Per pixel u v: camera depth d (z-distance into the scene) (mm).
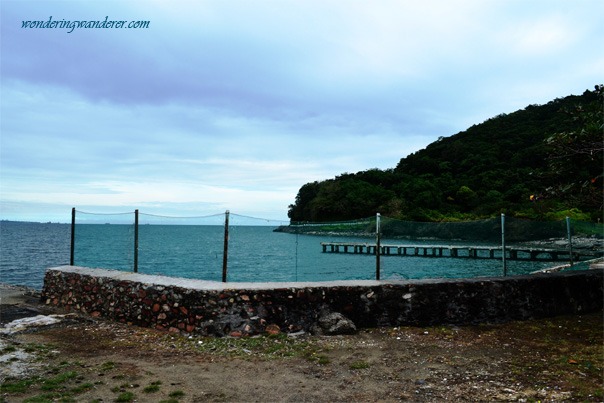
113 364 5895
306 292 7852
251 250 43531
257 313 7566
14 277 26375
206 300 7559
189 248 44344
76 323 8523
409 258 35719
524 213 57906
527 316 8844
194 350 6660
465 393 4906
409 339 7273
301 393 4906
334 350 6645
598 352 6523
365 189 96625
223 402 4609
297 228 15000
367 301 8062
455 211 81750
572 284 9547
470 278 9078
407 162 123688
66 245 59562
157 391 4902
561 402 4625
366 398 4766
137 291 8531
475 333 7699
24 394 4707
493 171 92438
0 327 8062
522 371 5664
